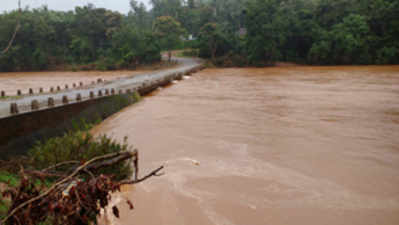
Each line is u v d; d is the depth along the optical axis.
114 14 98.31
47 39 91.12
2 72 83.19
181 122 13.62
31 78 56.03
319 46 78.12
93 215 3.97
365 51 75.19
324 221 5.08
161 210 5.42
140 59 89.69
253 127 12.21
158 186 6.46
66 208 2.54
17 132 8.71
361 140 10.01
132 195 6.00
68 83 42.31
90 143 7.48
